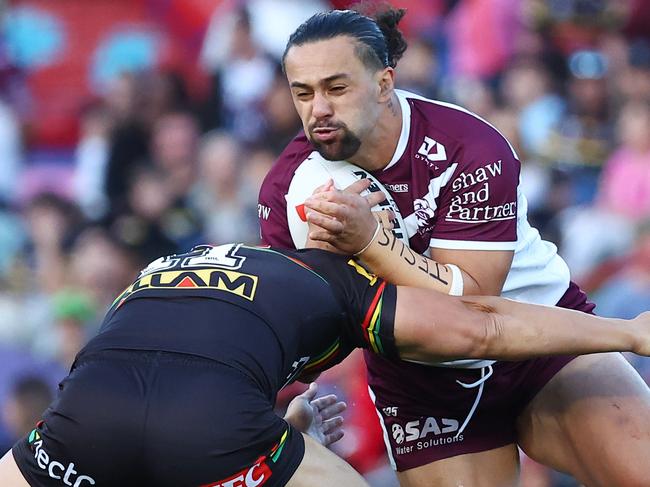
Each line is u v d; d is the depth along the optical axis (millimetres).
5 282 26797
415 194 12117
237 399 10195
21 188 30344
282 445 10500
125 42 32375
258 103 30109
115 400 10195
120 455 10188
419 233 12227
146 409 10125
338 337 11273
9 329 24719
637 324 11336
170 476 10164
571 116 29562
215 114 30547
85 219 28344
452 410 13336
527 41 30953
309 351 11039
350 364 20656
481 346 11016
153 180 28641
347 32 11336
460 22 31328
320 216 11047
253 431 10203
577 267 27000
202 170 28938
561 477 20641
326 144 11547
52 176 30562
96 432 10195
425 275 11539
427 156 12016
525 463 20734
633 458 12070
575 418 12570
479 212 11914
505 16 30875
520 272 12852
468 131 12039
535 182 28328
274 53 30969
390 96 11883
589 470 12609
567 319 11180
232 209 28312
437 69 30641
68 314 24562
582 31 31109
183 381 10203
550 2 30984
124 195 28922
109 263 27141
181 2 31969
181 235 28094
